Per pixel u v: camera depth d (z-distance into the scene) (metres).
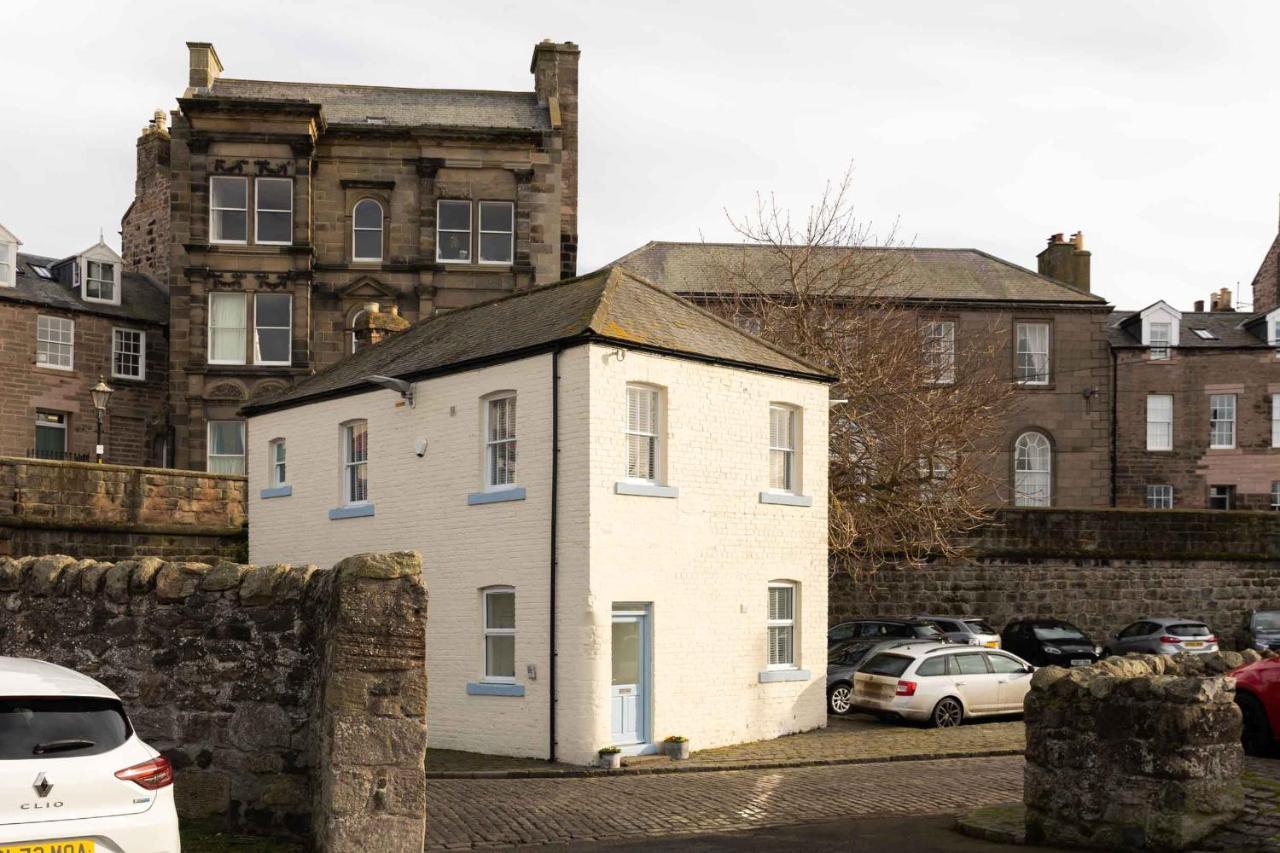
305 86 39.84
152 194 46.47
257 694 10.80
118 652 11.20
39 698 7.65
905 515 28.25
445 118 39.38
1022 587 32.56
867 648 24.69
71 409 38.62
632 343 18.45
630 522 18.45
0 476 25.59
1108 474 42.12
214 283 36.59
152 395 40.53
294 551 23.36
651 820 13.13
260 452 24.67
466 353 20.28
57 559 11.70
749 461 20.53
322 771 9.90
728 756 18.39
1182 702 10.16
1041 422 41.97
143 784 7.68
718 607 19.75
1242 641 32.09
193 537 28.53
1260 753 13.61
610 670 17.98
